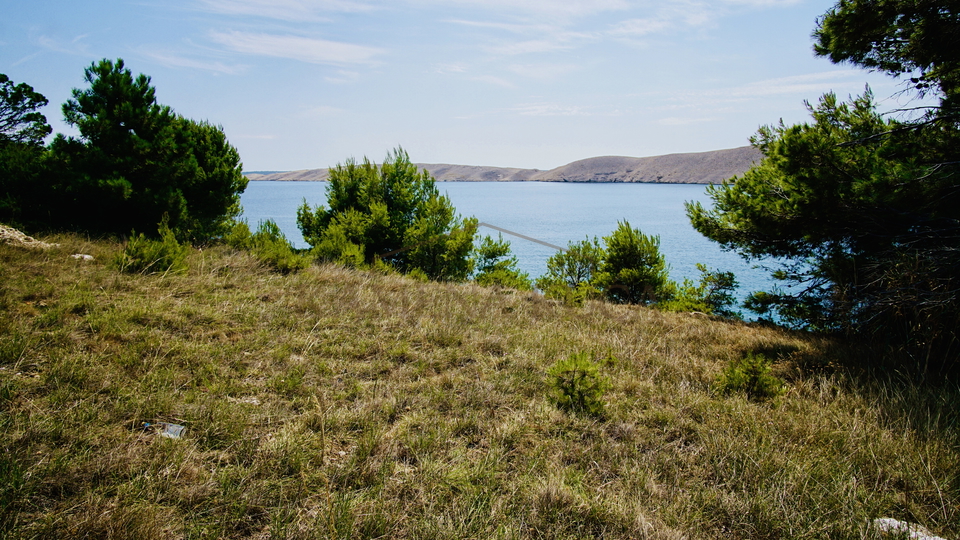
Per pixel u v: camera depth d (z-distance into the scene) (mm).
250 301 6637
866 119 7512
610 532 2619
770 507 2805
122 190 11219
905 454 3459
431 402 4180
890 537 2568
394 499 2807
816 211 7223
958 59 5770
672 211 185750
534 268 57938
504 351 5828
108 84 11883
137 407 3477
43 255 7414
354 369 4812
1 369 3766
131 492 2611
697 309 12883
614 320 8406
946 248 5820
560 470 3188
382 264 12094
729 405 4383
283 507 2654
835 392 4934
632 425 3877
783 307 9477
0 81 15547
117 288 6332
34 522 2330
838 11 6457
